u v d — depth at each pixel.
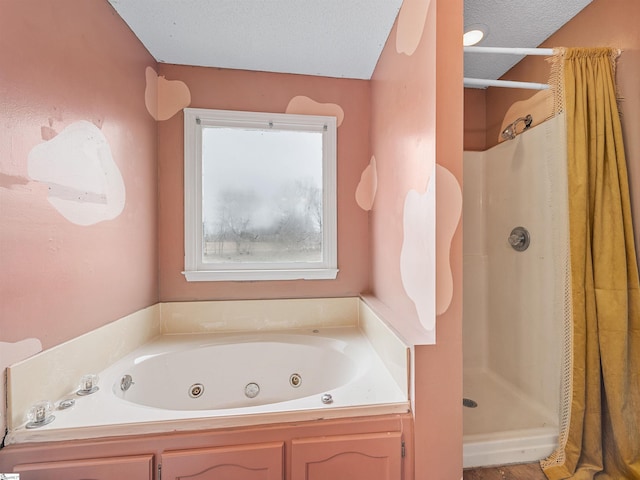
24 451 0.84
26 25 0.87
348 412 0.98
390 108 1.44
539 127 1.60
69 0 1.03
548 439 1.32
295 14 1.34
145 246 1.55
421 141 1.09
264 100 1.79
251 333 1.74
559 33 1.51
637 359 1.17
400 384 1.08
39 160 0.92
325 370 1.54
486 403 1.69
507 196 1.87
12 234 0.83
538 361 1.63
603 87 1.23
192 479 0.90
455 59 0.98
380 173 1.61
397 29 1.35
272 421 0.95
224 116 1.75
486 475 1.22
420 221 1.10
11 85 0.83
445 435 1.00
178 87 1.71
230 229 1.81
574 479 1.17
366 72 1.79
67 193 1.03
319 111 1.83
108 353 1.25
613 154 1.21
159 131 1.69
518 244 1.75
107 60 1.25
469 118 2.09
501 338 1.93
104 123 1.22
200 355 1.55
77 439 0.87
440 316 0.99
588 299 1.22
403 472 0.98
